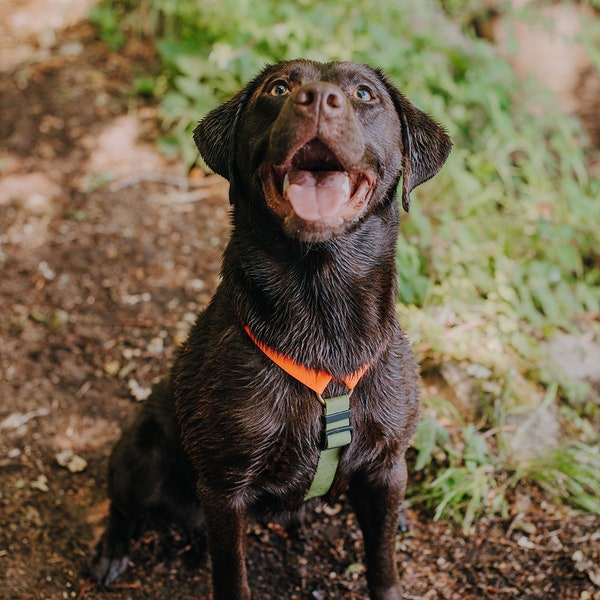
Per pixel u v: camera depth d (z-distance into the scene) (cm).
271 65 111
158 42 206
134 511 125
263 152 105
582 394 146
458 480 132
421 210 165
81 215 174
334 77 106
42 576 125
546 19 195
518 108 188
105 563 125
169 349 153
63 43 219
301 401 107
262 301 107
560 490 133
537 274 159
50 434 141
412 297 152
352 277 107
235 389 107
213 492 110
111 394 147
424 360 147
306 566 126
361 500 116
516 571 125
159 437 123
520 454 137
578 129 190
